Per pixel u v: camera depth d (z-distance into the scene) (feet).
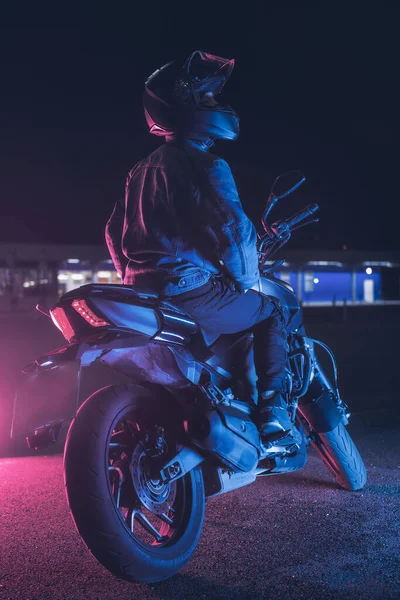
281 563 10.50
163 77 11.21
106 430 9.55
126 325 9.39
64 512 13.16
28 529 12.17
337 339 66.23
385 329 82.99
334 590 9.50
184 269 10.47
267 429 11.02
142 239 10.65
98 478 9.21
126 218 11.09
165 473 10.23
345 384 34.53
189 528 10.58
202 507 10.92
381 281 199.62
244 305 11.04
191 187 10.58
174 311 10.09
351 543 11.32
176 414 10.69
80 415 9.64
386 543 11.32
